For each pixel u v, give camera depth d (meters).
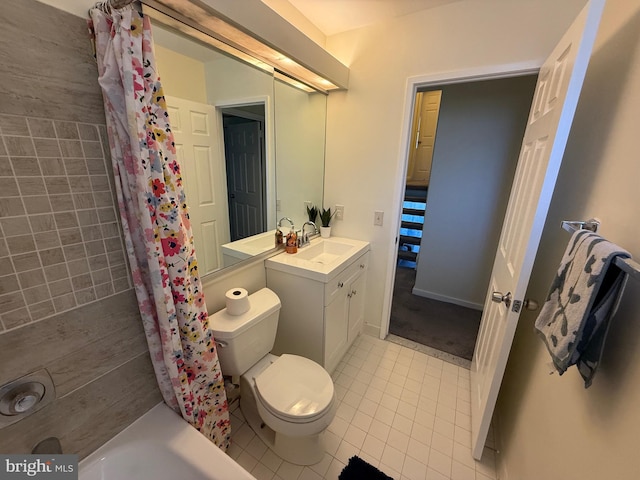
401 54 1.78
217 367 1.27
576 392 0.81
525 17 1.44
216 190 1.47
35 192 0.79
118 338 1.04
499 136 2.43
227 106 1.45
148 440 1.08
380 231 2.16
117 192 0.93
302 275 1.68
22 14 0.70
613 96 0.88
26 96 0.74
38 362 0.85
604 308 0.63
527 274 1.03
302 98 1.95
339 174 2.22
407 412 1.64
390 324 2.58
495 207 2.58
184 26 1.10
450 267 2.90
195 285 1.13
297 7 1.65
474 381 1.73
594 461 0.67
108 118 0.87
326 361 1.79
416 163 4.30
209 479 0.98
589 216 0.91
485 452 1.43
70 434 0.95
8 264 0.76
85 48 0.84
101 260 0.95
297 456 1.35
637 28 0.79
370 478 1.29
